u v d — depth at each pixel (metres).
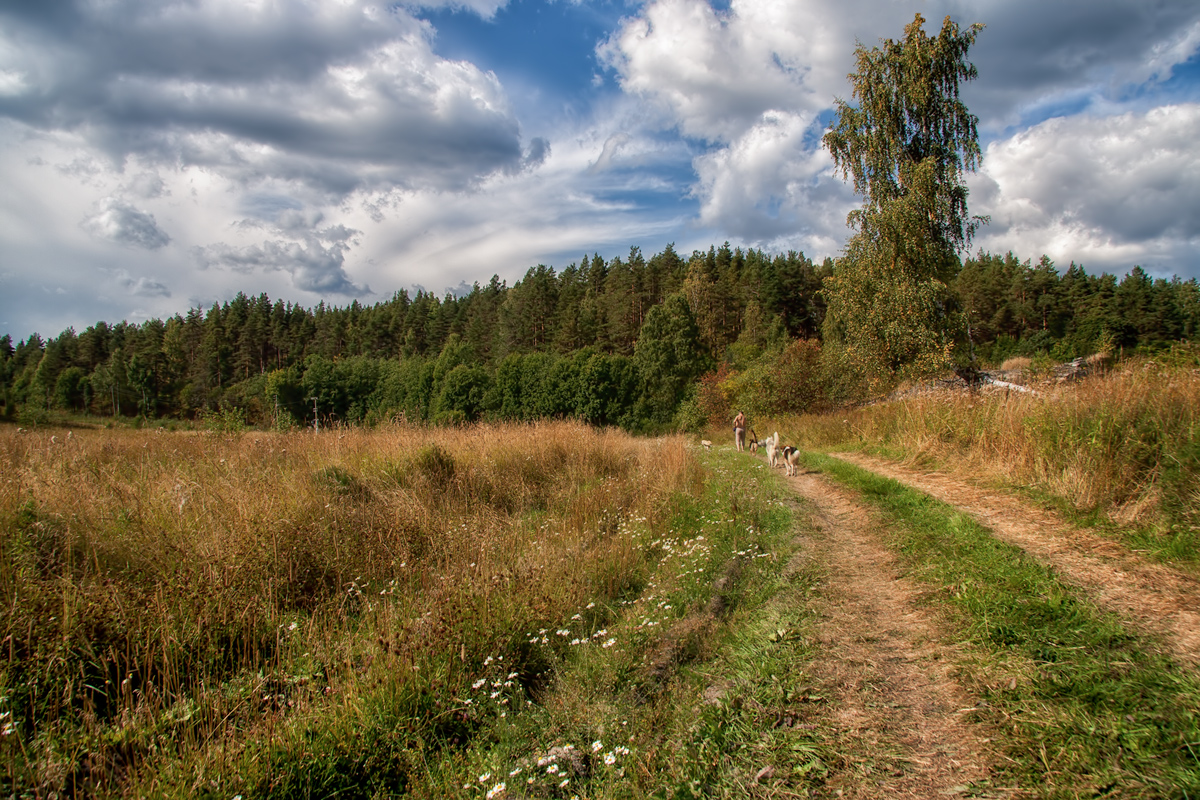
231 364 88.56
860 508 7.84
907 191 19.12
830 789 2.62
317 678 4.11
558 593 5.39
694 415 35.22
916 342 18.41
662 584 5.86
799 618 4.48
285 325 102.50
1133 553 4.60
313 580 5.90
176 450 10.40
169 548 5.59
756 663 3.87
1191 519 4.73
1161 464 5.42
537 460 12.21
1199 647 3.15
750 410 26.94
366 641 4.45
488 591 5.09
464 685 3.88
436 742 3.41
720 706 3.38
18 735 3.25
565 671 4.25
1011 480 7.39
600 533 8.16
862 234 19.88
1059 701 2.94
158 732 3.47
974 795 2.45
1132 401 6.37
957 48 18.89
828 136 20.48
